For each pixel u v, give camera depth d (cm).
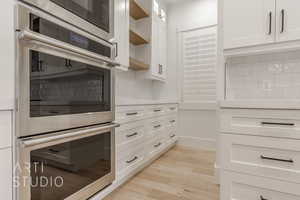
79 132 109
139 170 204
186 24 321
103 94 138
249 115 111
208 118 303
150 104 224
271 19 126
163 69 304
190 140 317
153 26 267
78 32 112
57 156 98
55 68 97
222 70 169
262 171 108
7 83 76
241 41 136
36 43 86
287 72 146
